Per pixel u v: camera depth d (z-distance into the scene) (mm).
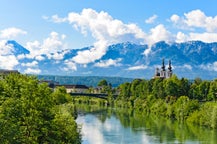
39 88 55844
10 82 55656
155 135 134250
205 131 147250
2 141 40625
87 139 120938
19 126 45875
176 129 152375
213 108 157750
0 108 45500
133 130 146875
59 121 59281
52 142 53812
